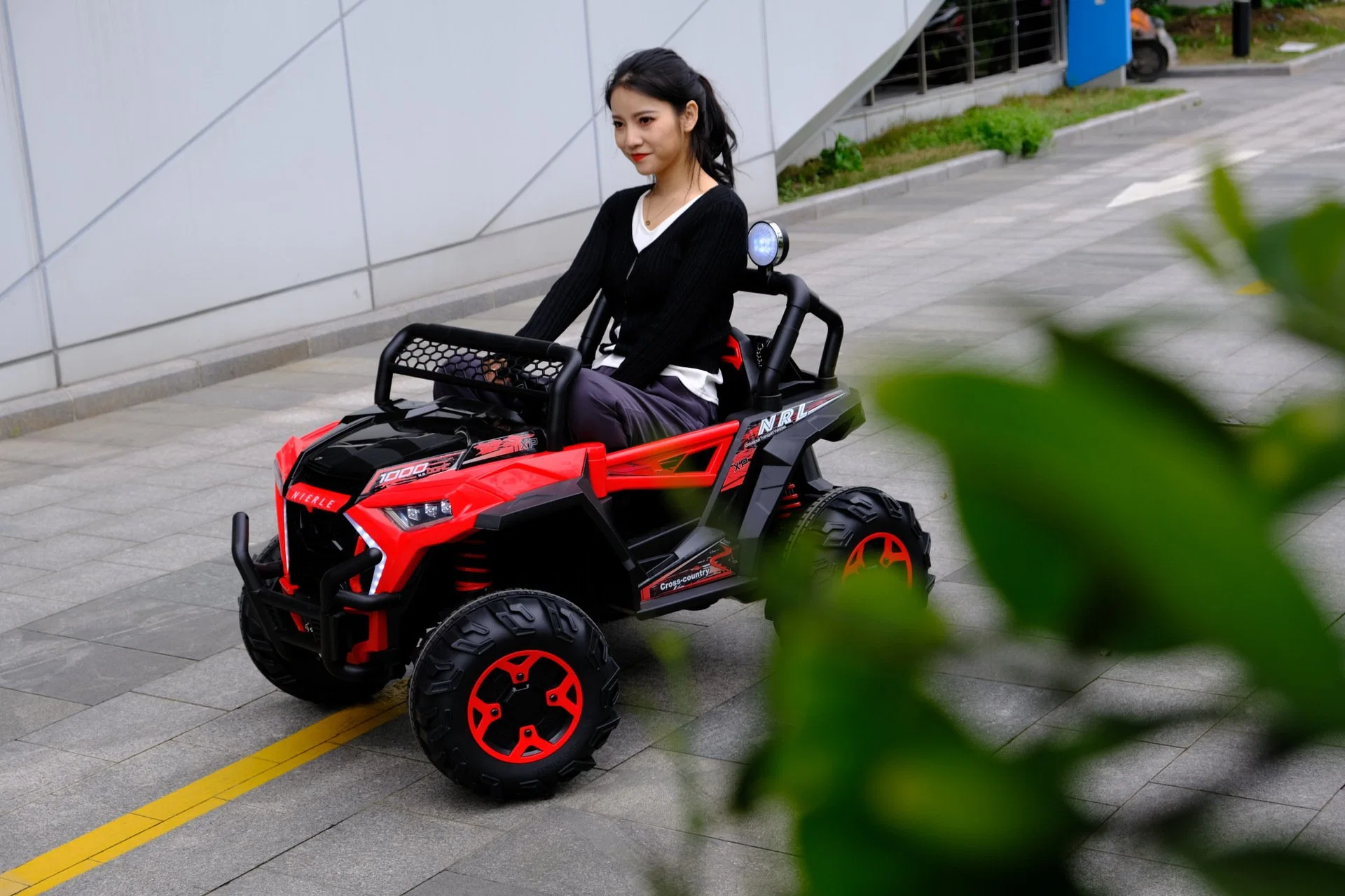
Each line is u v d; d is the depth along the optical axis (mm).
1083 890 285
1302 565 246
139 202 9633
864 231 13938
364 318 10953
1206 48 27672
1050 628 253
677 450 4262
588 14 12656
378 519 3906
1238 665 246
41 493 7605
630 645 5066
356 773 4355
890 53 16312
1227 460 250
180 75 9773
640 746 4344
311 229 10734
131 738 4699
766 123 14758
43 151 9086
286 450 4371
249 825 4090
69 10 9141
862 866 286
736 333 4574
